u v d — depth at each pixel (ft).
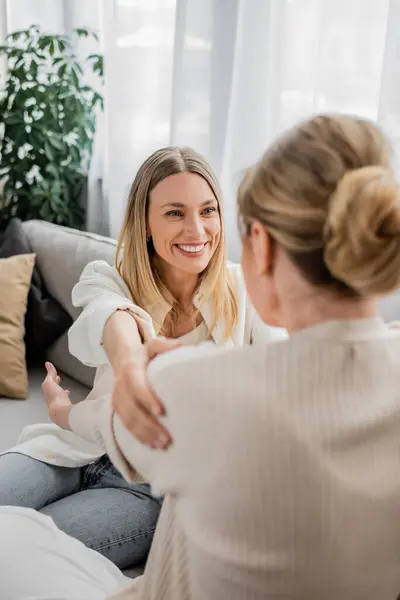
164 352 2.57
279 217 2.07
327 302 2.13
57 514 4.70
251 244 2.31
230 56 7.31
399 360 2.17
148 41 8.59
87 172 10.16
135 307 4.35
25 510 4.18
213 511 2.08
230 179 7.52
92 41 9.73
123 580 3.93
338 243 1.94
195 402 2.10
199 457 2.09
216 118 7.55
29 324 7.46
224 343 5.05
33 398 6.98
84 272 5.19
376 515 2.05
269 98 6.94
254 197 2.17
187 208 4.71
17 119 9.56
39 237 7.99
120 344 3.98
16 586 3.58
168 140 8.74
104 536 4.56
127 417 2.26
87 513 4.70
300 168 2.05
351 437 2.02
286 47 6.68
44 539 3.96
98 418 2.56
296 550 2.03
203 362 2.16
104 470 5.20
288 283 2.18
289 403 2.03
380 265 1.94
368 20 6.02
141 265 4.92
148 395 2.21
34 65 9.48
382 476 2.05
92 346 4.26
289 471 1.98
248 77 7.04
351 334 2.10
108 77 8.91
